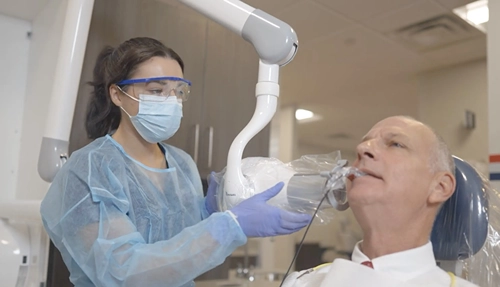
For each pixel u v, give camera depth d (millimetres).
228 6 1181
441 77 3721
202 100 2010
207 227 1032
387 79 4047
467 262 1052
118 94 1299
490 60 2348
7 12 1817
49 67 1660
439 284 917
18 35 1862
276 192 1103
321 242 5508
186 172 1480
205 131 2006
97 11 1683
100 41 1679
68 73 1356
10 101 1830
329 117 5676
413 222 958
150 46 1274
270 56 1136
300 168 1200
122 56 1255
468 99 3543
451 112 3621
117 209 1137
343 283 926
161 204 1299
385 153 960
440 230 1053
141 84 1244
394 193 930
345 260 967
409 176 936
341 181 1019
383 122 1033
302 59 3600
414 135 972
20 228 1500
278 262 5090
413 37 3107
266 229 1038
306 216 1056
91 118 1438
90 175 1141
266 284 2852
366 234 991
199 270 1033
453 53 3381
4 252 1437
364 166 970
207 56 2045
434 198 959
